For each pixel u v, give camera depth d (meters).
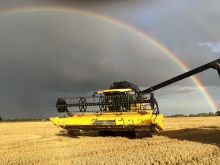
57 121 21.05
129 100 19.88
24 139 20.19
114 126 19.27
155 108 19.31
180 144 15.98
